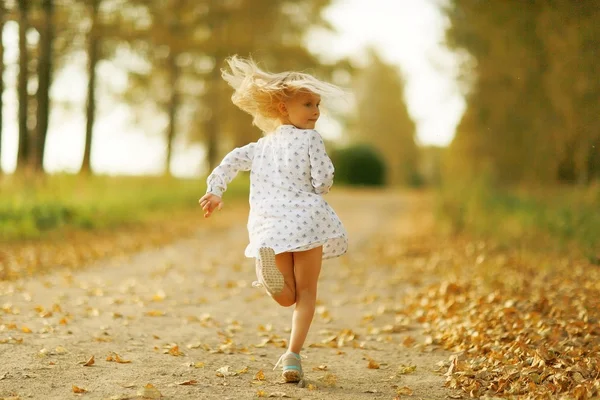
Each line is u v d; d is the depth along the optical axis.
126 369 4.54
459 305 6.95
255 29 28.22
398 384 4.38
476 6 15.23
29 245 11.55
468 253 11.61
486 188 15.35
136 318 6.38
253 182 4.53
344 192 34.16
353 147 48.12
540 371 4.47
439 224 15.75
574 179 15.30
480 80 16.38
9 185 14.93
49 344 5.13
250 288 8.52
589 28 11.70
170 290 8.16
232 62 4.75
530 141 15.74
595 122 12.50
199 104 28.47
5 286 7.81
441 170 18.64
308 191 4.42
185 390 4.09
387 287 8.84
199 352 5.15
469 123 17.56
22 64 17.77
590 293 6.93
